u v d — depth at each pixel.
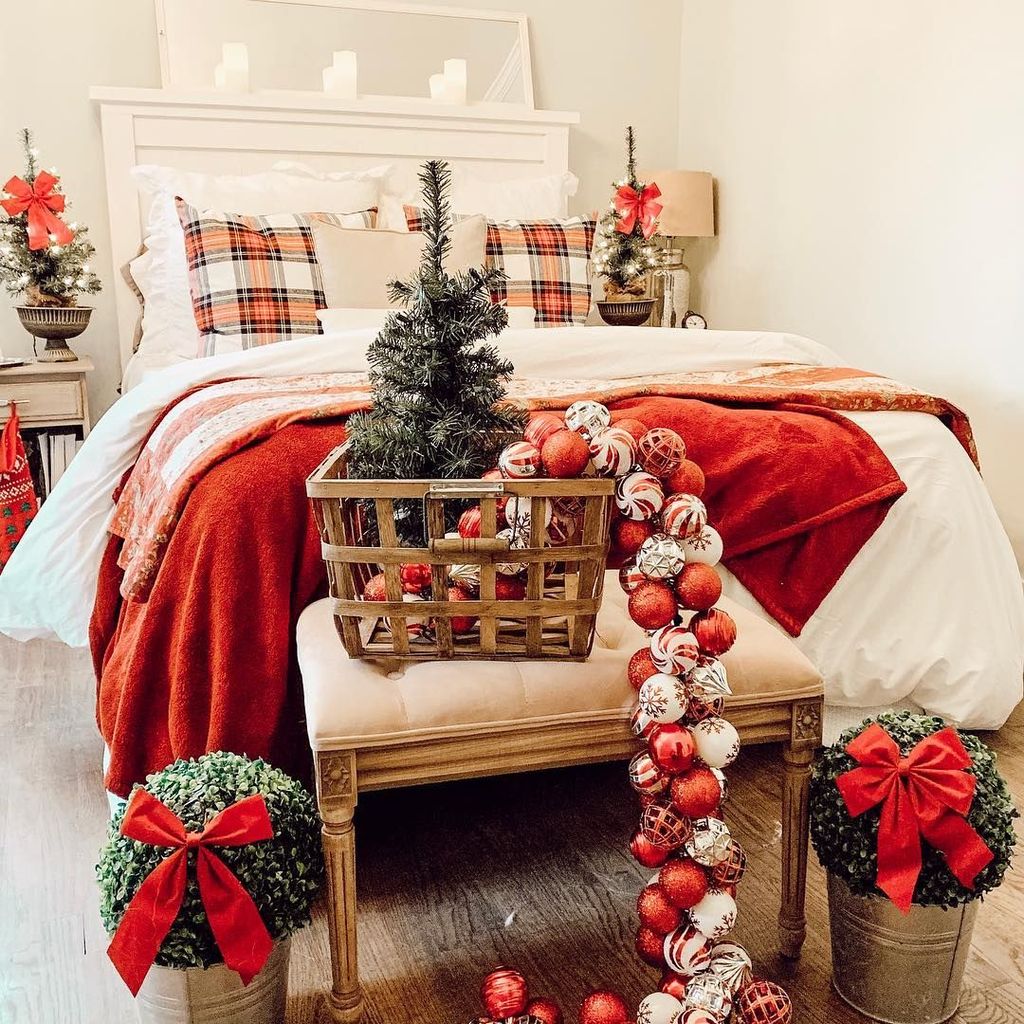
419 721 1.17
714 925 1.14
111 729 1.60
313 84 3.58
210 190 3.11
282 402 1.87
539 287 3.21
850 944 1.27
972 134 2.88
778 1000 1.12
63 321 3.08
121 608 1.92
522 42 3.87
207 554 1.50
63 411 3.08
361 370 2.32
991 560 2.00
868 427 1.98
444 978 1.35
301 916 1.14
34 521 2.24
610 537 1.28
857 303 3.39
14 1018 1.28
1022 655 2.01
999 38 2.77
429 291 1.32
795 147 3.62
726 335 2.62
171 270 3.04
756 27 3.76
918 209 3.10
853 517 1.86
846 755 1.25
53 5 3.27
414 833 1.73
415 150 3.64
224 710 1.47
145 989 1.13
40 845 1.67
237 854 1.08
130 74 3.39
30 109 3.29
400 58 3.68
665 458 1.22
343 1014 1.22
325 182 3.24
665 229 3.89
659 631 1.20
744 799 1.82
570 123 3.86
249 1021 1.14
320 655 1.29
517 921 1.48
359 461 1.36
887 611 1.89
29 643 2.64
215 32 3.44
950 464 1.98
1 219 3.08
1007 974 1.36
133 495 1.99
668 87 4.22
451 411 1.33
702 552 1.21
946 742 1.20
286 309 2.82
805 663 1.30
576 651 1.26
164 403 2.19
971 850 1.15
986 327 2.90
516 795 1.86
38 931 1.45
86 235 3.40
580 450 1.17
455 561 1.18
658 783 1.17
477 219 3.17
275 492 1.55
